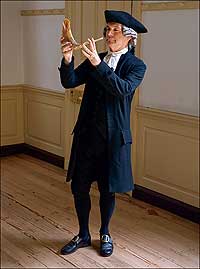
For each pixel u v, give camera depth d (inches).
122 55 91.4
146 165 139.1
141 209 132.9
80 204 102.3
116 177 93.2
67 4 156.8
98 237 112.7
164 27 125.0
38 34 178.2
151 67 131.5
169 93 127.2
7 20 182.7
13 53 187.6
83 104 95.0
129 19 88.5
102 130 92.0
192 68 119.0
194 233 117.0
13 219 123.7
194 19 116.0
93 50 83.1
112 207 102.0
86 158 96.4
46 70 177.3
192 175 124.0
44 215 127.0
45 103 180.4
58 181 157.8
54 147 179.2
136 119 139.3
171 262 101.4
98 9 144.3
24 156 191.5
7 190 147.4
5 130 191.0
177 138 126.7
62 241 110.7
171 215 128.6
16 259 101.4
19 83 192.5
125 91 85.7
